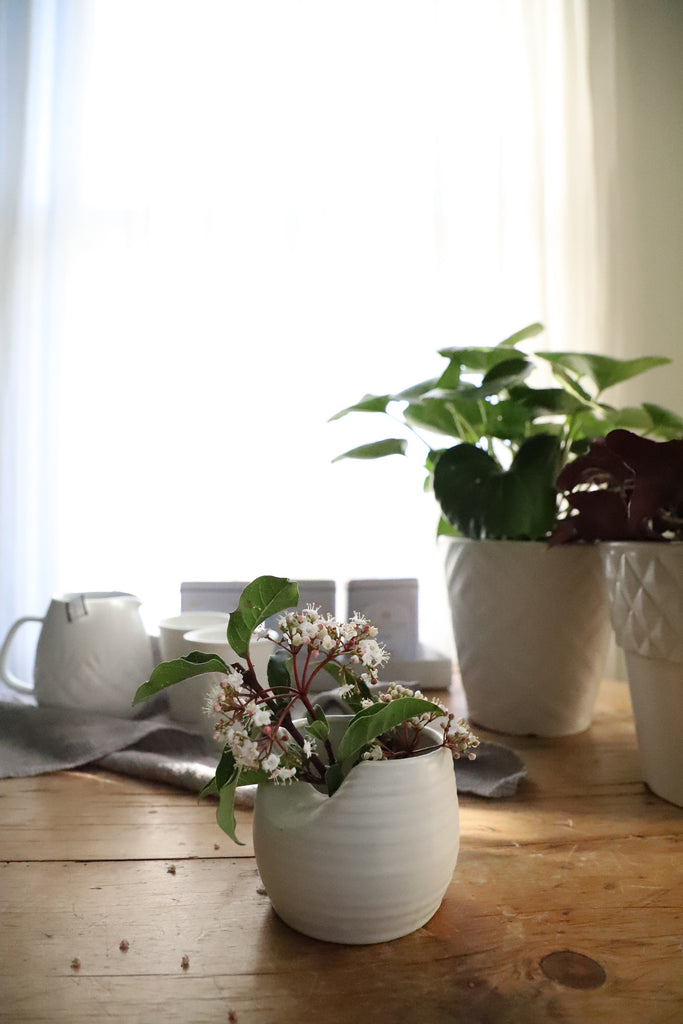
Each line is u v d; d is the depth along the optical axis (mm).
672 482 537
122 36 1420
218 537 1293
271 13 1423
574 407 786
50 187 1390
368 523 1277
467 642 791
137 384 1357
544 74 1428
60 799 611
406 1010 350
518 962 384
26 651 1283
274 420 1339
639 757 640
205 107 1409
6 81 1409
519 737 779
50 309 1366
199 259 1376
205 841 531
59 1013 346
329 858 383
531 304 1412
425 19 1432
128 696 742
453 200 1401
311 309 1371
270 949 397
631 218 1508
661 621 547
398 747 445
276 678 448
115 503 1331
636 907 438
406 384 1371
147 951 395
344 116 1413
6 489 1347
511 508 713
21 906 440
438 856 398
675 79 1535
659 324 1521
